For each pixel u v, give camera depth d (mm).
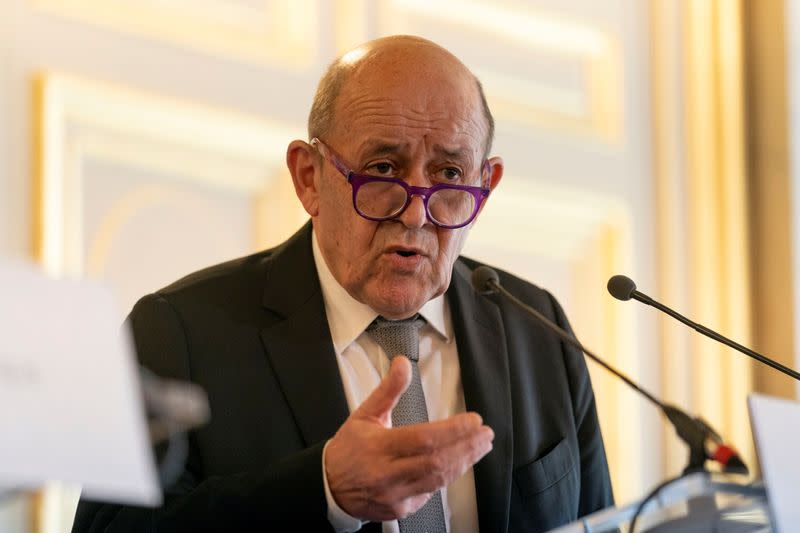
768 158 10406
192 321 5605
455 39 9164
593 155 9727
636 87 10062
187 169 7836
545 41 9617
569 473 5836
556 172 9508
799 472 4023
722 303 10164
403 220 5359
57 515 7105
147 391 3619
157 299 5680
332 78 5684
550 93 9617
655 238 10039
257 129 8086
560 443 5891
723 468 4168
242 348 5574
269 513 4773
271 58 8203
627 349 9664
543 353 6121
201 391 5402
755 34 10531
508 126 9312
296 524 4742
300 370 5551
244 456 5367
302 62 8328
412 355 5727
